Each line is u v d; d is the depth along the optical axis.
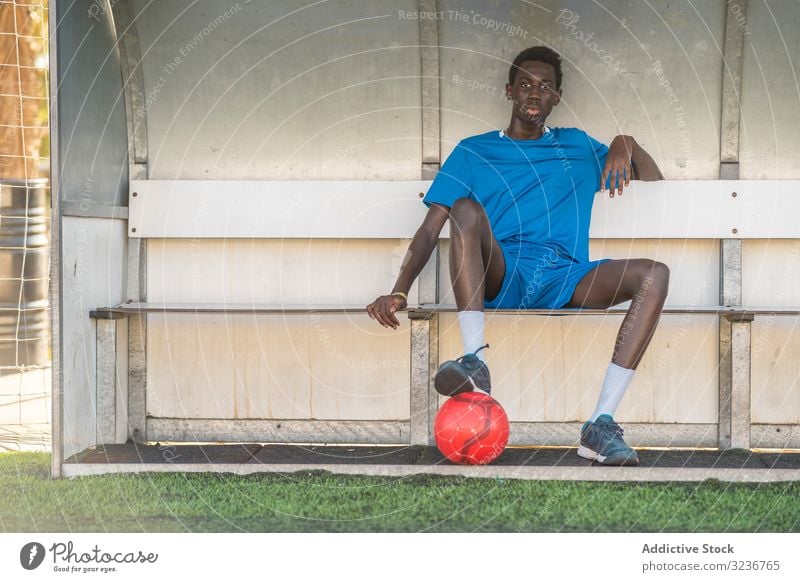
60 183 3.50
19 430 4.95
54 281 3.51
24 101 6.82
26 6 6.71
